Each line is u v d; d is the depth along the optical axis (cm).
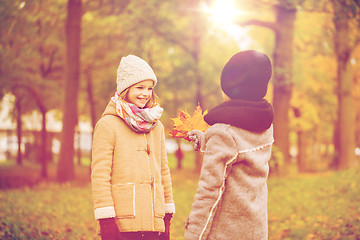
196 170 2519
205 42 2381
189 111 274
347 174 1164
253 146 224
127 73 263
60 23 1786
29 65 1738
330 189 1038
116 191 252
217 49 2447
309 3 959
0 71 1512
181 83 2183
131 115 258
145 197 255
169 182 285
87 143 4388
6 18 1120
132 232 250
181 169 3303
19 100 2020
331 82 2461
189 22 2194
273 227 710
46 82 1811
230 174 222
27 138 3369
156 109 269
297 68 1739
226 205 219
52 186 1455
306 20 1614
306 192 1084
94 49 2091
